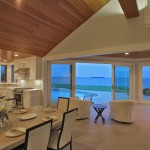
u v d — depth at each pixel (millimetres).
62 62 6777
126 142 3137
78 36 5055
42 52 5840
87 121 4555
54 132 2594
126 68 7852
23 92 6109
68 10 4113
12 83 7539
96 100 9156
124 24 4145
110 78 8102
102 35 4535
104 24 4512
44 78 6375
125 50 4105
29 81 6883
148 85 7707
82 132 3676
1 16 3420
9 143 1640
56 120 2443
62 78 6926
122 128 3961
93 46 4711
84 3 4098
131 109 4328
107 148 2871
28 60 6480
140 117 5023
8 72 7770
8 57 6441
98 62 7262
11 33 4074
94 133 3615
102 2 4367
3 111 2068
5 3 3148
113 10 4371
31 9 3578
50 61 6609
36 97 6199
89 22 4816
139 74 7699
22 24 3904
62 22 4492
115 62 7539
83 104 4691
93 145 2996
